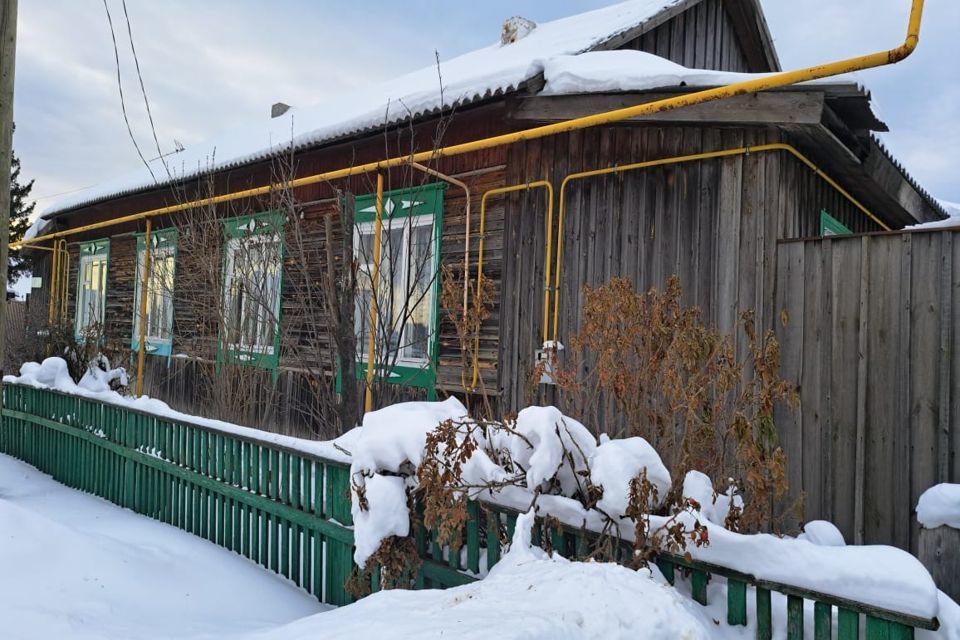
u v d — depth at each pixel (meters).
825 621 2.00
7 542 3.15
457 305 4.06
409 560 3.00
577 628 1.92
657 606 2.00
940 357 3.73
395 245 6.88
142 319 8.25
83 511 5.43
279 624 3.14
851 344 4.04
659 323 2.86
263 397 7.29
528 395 3.38
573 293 5.55
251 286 6.50
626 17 7.59
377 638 2.01
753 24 8.70
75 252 12.83
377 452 3.05
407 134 6.77
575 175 5.59
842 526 3.99
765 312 4.46
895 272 3.91
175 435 4.98
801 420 4.19
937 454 3.71
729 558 2.19
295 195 7.92
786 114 4.21
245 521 4.18
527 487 2.71
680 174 5.03
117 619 2.86
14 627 2.61
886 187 5.86
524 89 5.32
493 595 2.25
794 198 4.83
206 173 7.57
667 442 2.81
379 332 5.29
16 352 10.20
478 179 6.30
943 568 2.63
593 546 2.57
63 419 6.70
